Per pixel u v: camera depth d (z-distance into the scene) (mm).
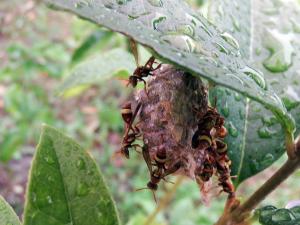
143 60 293
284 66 217
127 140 177
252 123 213
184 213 657
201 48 132
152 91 168
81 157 151
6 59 961
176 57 117
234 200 188
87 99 1056
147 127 168
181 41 128
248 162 210
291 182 848
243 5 229
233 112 212
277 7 234
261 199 184
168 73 166
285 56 220
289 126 168
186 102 164
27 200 149
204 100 167
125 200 805
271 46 222
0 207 165
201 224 653
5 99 736
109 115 930
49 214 151
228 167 185
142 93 171
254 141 212
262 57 220
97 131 992
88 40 416
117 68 289
